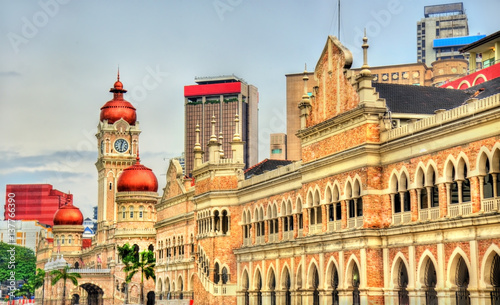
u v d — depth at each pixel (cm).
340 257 6994
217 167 9750
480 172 5516
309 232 7644
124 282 15550
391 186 6544
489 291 5397
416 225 6109
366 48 6844
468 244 5597
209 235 9731
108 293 15838
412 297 6166
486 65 10656
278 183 8556
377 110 6706
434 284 6062
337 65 7238
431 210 6041
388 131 6600
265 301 8712
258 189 9050
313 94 7706
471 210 5588
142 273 13612
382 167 6681
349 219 6956
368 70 6769
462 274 5759
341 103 7138
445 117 5894
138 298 15088
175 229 11900
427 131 6038
